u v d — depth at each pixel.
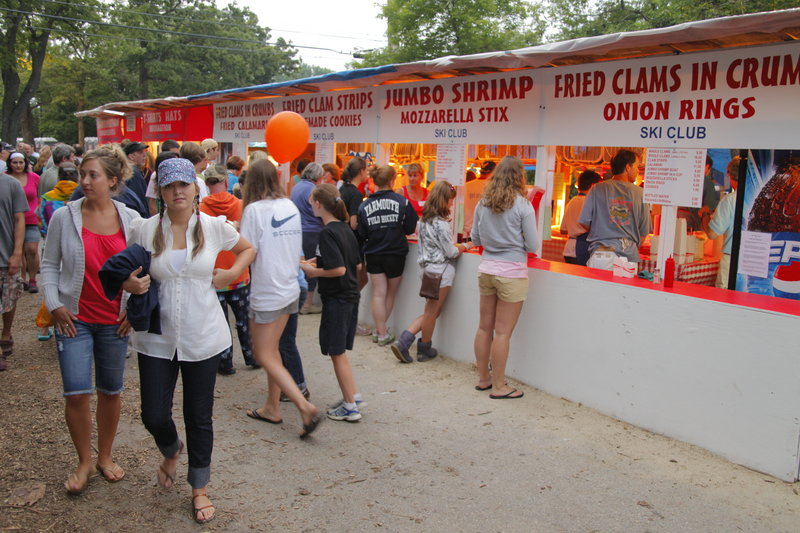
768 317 3.89
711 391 4.20
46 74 51.31
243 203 4.43
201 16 50.22
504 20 31.47
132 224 3.48
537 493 3.74
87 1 39.44
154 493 3.71
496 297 5.29
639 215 5.93
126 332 3.62
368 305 7.50
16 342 6.71
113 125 17.28
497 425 4.72
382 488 3.80
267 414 4.77
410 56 29.92
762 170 5.07
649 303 4.50
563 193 6.98
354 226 7.06
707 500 3.67
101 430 3.78
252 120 10.84
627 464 4.11
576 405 5.07
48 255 3.56
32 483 3.75
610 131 5.23
